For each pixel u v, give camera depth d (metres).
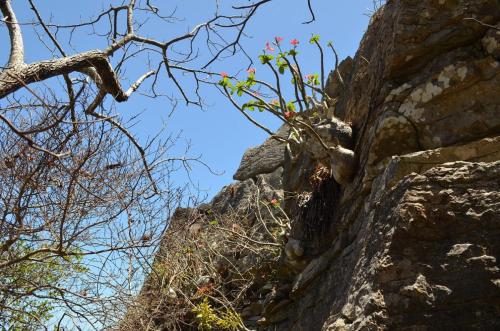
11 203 5.09
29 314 5.34
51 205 5.22
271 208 10.16
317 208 6.74
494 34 5.23
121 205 5.35
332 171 6.27
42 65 4.38
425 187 4.51
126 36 4.95
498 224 4.24
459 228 4.32
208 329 8.83
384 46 5.99
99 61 4.67
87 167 5.16
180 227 6.99
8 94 4.22
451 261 4.24
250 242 9.54
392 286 4.32
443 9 5.49
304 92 7.27
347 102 7.22
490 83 5.14
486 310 4.08
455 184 4.46
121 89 5.04
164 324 7.84
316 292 6.50
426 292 4.20
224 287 9.51
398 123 5.43
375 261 4.53
